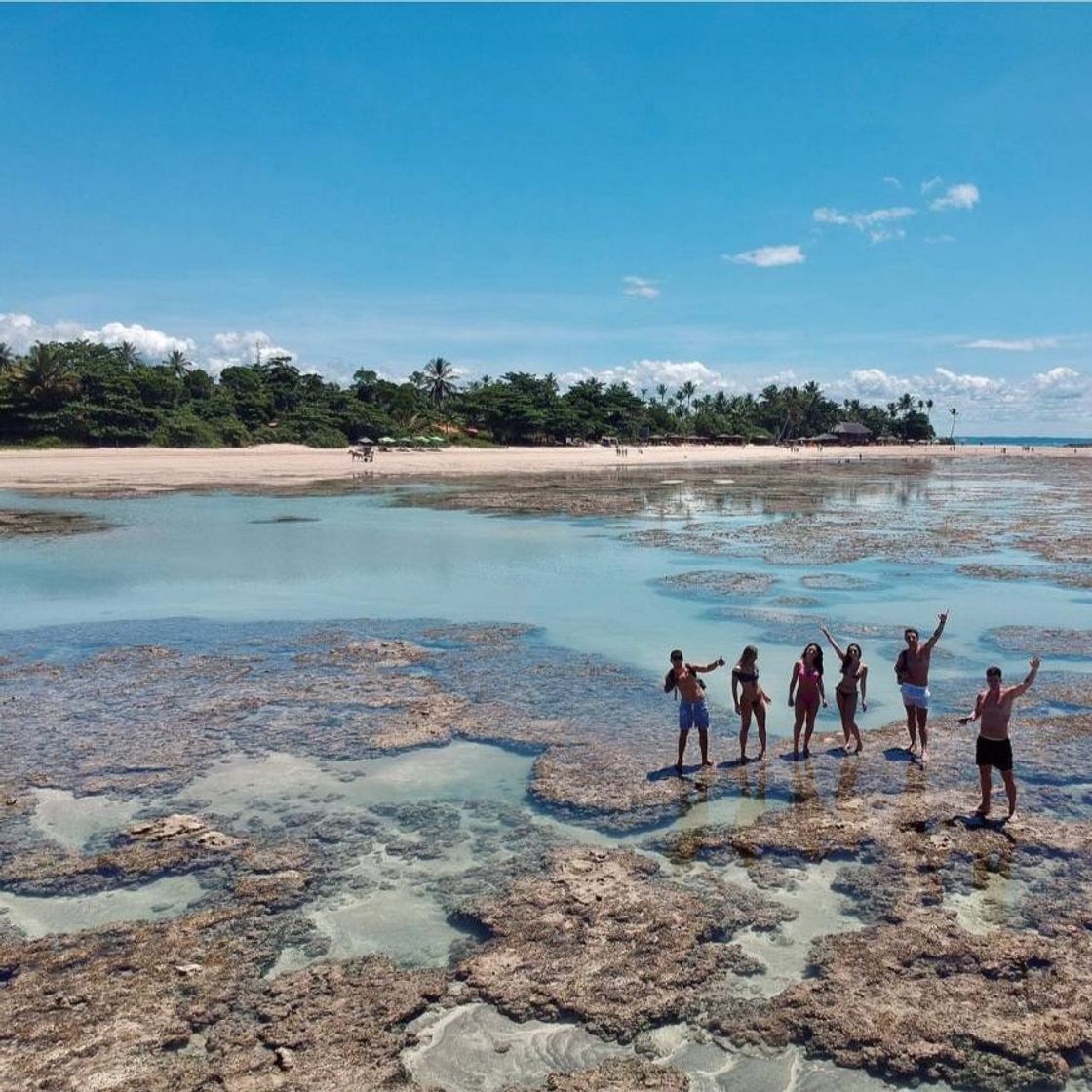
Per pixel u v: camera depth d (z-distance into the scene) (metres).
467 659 17.72
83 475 71.75
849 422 188.00
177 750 12.72
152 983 7.23
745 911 8.27
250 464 87.75
